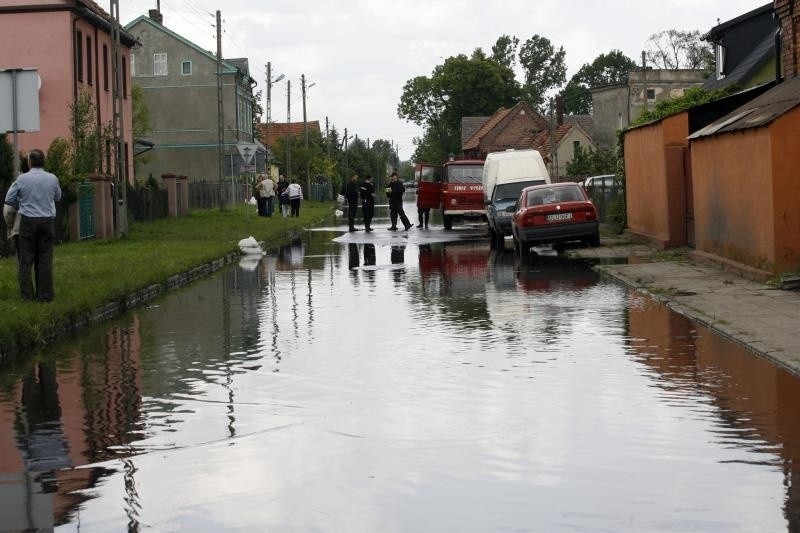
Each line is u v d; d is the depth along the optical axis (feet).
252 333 52.65
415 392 37.01
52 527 23.17
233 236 129.59
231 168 195.42
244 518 23.62
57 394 38.09
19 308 52.85
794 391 36.01
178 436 31.42
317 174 384.47
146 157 237.04
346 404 35.37
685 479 25.86
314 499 24.94
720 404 34.24
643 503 24.06
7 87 60.23
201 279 84.64
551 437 30.27
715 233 79.71
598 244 103.81
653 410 33.53
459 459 28.14
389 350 46.29
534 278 78.23
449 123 446.60
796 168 65.05
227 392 37.86
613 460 27.73
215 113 286.66
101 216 127.75
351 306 63.36
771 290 62.39
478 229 162.09
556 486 25.53
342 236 145.89
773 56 132.26
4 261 89.86
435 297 67.05
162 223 158.30
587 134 350.84
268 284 78.89
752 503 23.86
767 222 66.39
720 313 53.98
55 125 152.56
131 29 285.84
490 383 38.32
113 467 28.09
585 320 54.70
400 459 28.27
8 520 23.67
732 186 74.49
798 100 64.85
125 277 72.02
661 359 42.73
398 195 158.30
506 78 451.94
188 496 25.34
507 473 26.73
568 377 39.19
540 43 542.98
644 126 108.17
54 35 152.25
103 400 36.91
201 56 285.84
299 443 30.27
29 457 29.25
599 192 152.25
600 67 552.00
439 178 171.32
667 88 312.29
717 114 96.53
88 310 57.16
